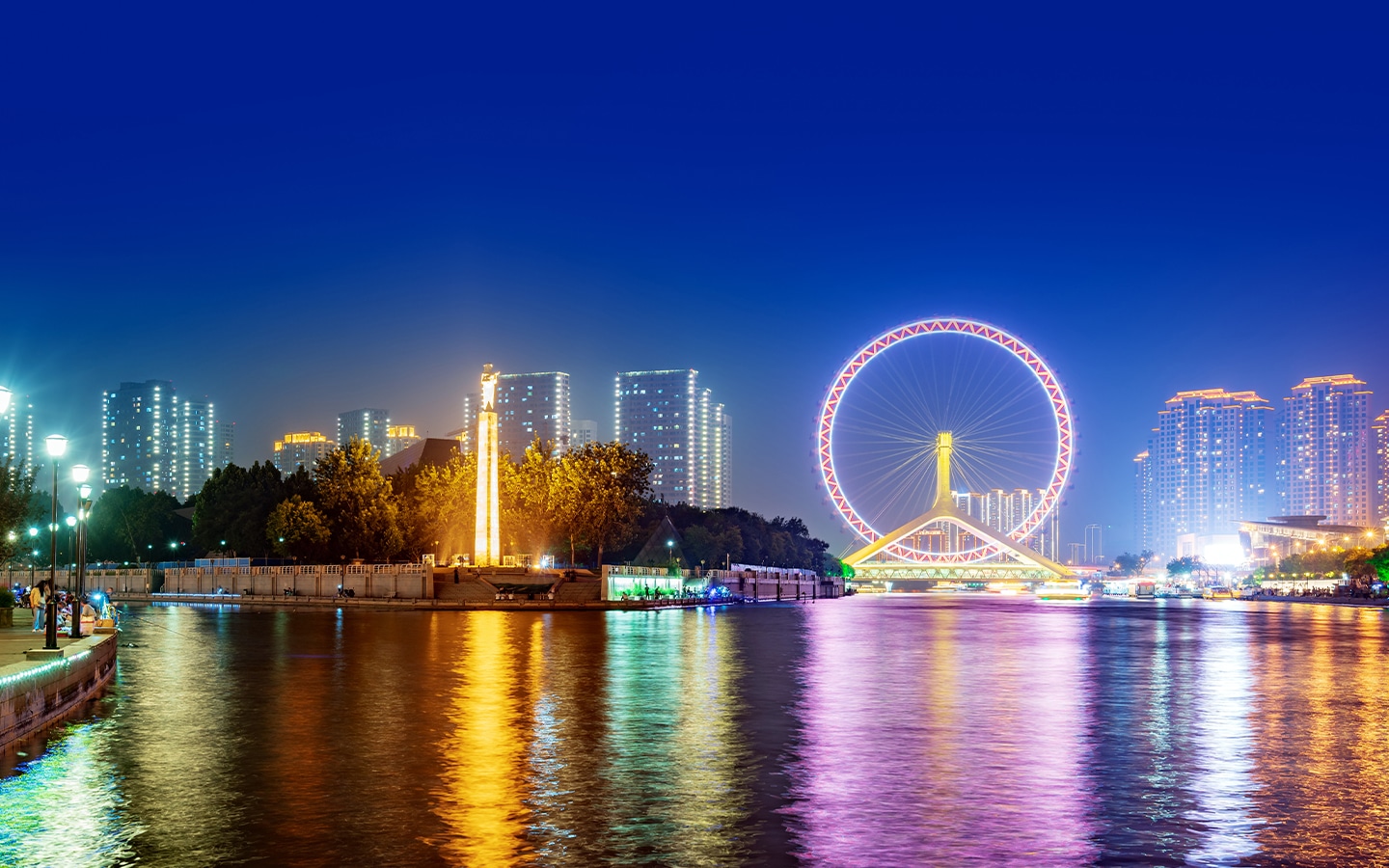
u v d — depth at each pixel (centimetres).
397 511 18012
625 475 17988
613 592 16200
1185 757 3631
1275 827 2719
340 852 2450
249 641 8638
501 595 15500
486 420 16175
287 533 17750
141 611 14162
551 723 4259
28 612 8650
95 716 4412
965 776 3291
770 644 8844
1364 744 3919
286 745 3744
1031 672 6556
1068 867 2381
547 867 2355
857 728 4206
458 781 3167
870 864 2389
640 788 3098
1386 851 2512
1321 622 14362
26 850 2453
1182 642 9656
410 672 6188
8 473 9356
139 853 2436
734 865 2377
